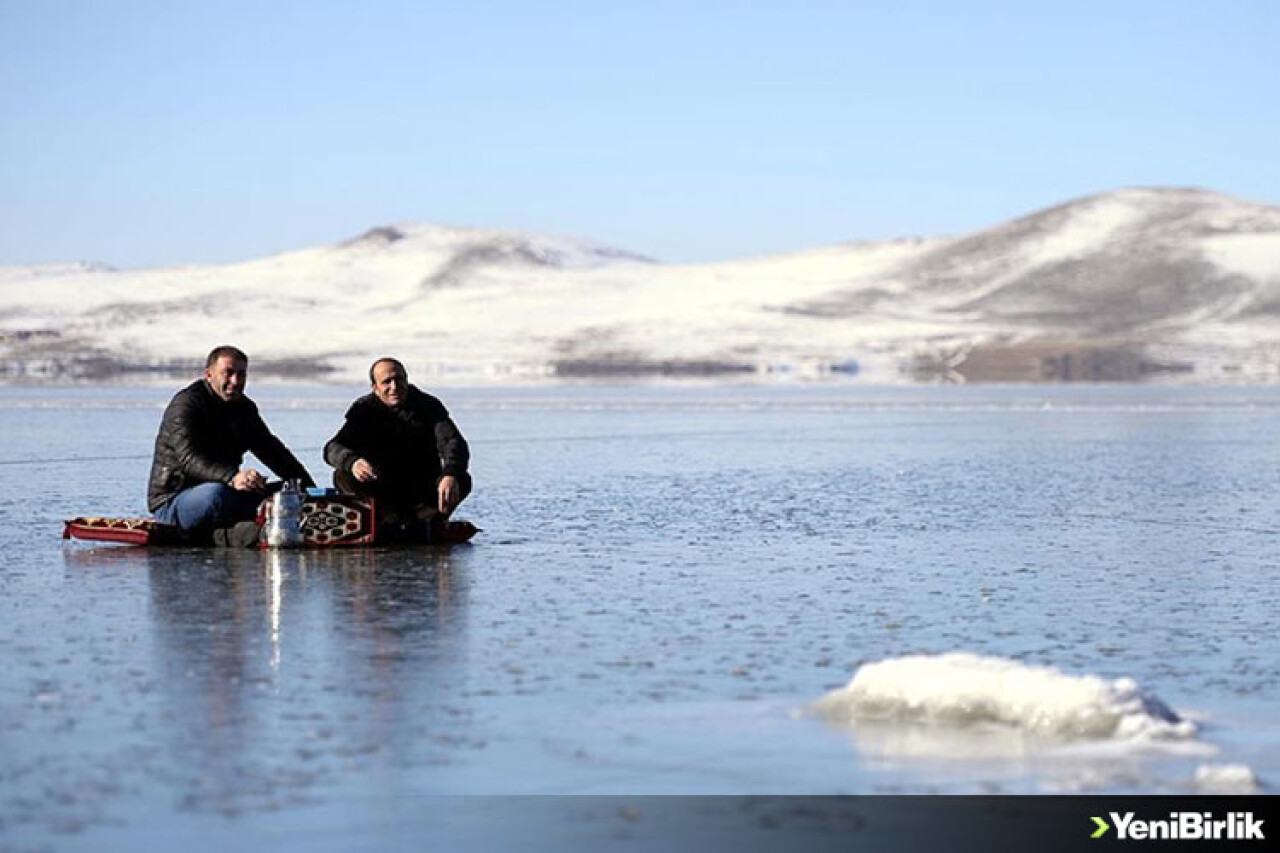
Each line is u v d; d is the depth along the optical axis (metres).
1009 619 9.82
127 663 8.13
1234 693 7.54
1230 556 13.41
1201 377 194.00
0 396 91.38
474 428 44.47
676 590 11.08
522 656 8.40
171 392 102.94
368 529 13.81
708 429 43.72
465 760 6.15
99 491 20.47
